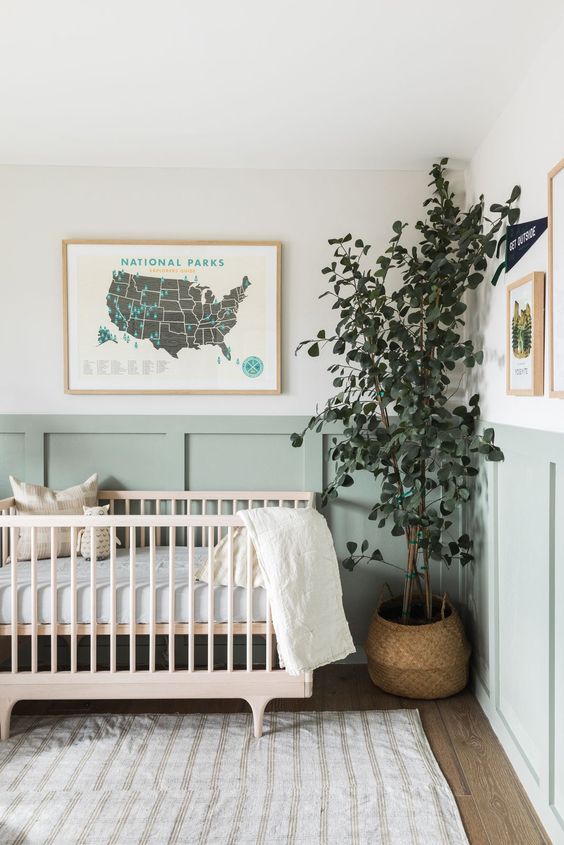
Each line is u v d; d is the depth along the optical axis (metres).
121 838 1.90
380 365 2.88
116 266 3.14
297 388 3.20
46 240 3.16
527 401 2.18
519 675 2.26
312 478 3.19
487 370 2.72
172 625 2.48
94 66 2.21
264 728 2.56
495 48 2.08
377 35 2.02
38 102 2.48
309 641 2.42
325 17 1.93
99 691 2.48
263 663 3.18
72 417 3.17
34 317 3.16
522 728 2.23
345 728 2.55
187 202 3.17
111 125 2.69
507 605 2.41
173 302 3.15
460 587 3.16
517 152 2.34
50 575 2.68
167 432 3.18
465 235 2.56
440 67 2.21
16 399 3.17
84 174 3.16
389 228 3.18
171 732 2.53
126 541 3.24
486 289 2.73
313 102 2.47
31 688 2.48
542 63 2.08
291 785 2.17
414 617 3.03
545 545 1.96
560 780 1.87
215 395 3.19
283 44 2.07
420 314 2.80
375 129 2.71
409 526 2.90
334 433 3.19
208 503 3.23
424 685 2.75
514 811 2.04
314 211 3.18
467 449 2.55
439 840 1.90
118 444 3.20
